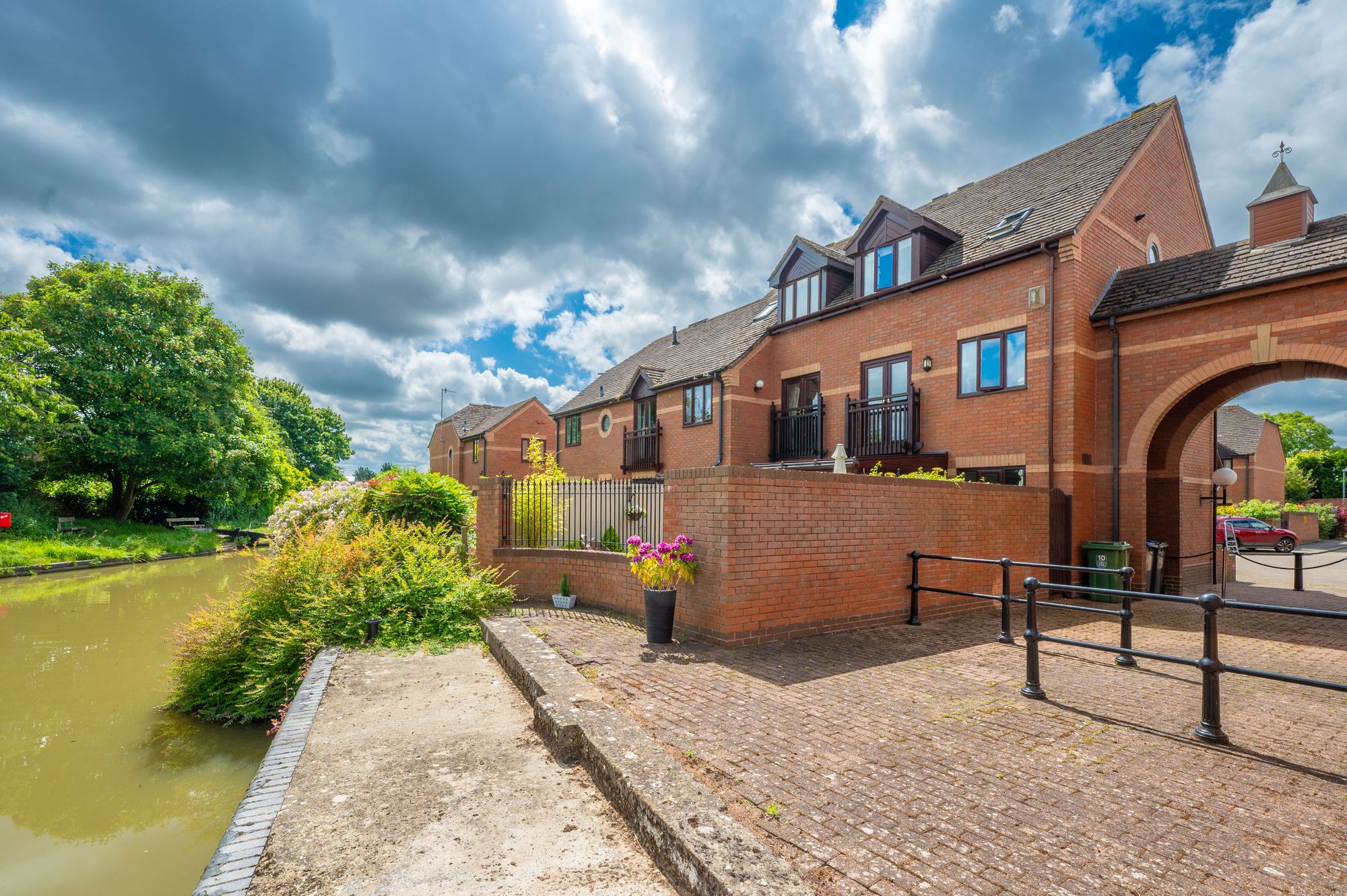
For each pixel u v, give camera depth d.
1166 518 11.37
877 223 14.12
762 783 3.38
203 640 7.17
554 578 9.22
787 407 16.52
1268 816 3.09
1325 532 30.19
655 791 2.97
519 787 3.48
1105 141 13.12
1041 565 6.34
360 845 2.86
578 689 4.57
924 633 7.27
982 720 4.39
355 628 7.01
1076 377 10.48
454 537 10.89
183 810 4.92
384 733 4.29
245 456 25.44
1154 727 4.30
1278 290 9.01
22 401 18.72
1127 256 11.84
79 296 21.55
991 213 13.55
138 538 21.06
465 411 42.22
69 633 10.23
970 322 11.97
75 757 5.84
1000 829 2.92
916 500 8.18
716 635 6.52
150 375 22.19
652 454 19.66
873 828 2.91
